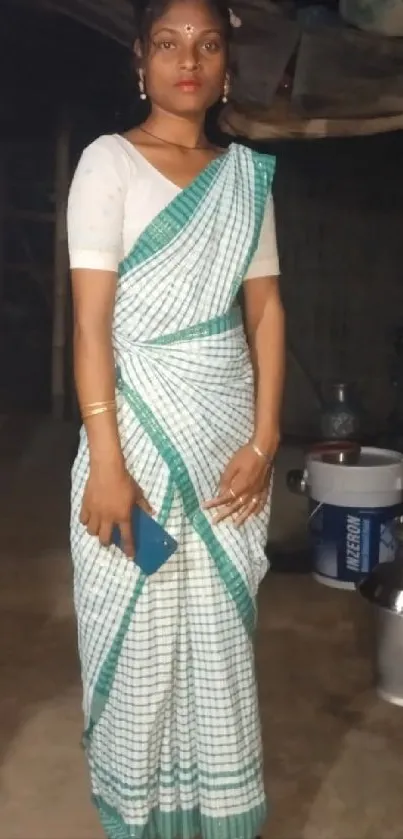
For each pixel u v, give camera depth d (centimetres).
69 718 203
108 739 141
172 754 141
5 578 284
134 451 129
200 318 127
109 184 123
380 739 196
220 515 134
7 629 247
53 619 254
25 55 458
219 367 130
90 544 134
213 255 126
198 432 130
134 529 130
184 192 124
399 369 441
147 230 124
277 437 139
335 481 276
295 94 294
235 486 134
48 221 514
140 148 127
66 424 496
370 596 210
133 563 131
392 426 443
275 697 213
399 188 439
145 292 125
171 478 129
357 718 205
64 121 473
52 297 524
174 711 140
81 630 139
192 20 123
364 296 455
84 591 136
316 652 237
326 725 202
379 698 214
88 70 458
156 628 133
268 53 294
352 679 223
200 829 147
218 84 129
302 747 193
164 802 143
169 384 128
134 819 140
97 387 124
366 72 288
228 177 126
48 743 193
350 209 450
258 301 139
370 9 287
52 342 520
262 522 142
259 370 141
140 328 127
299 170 451
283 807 172
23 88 472
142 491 130
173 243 124
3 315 546
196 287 125
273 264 139
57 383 505
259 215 128
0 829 164
